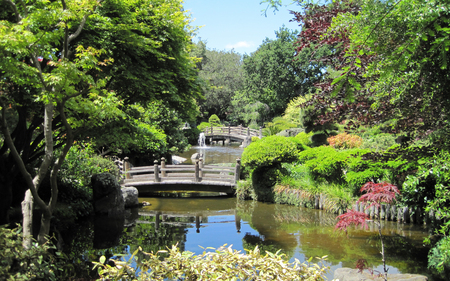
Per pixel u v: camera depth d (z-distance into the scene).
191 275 3.22
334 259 6.14
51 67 6.29
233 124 43.78
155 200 12.33
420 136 4.93
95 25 6.53
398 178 8.38
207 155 24.61
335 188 10.19
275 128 25.75
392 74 3.55
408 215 8.38
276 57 34.59
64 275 5.55
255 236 7.84
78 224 9.02
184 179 13.17
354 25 2.82
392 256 6.18
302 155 11.99
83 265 6.10
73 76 4.29
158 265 3.22
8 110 6.84
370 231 7.84
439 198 4.97
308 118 15.75
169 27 8.06
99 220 9.48
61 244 7.31
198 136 31.67
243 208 10.91
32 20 4.33
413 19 2.44
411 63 3.15
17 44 3.86
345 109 4.97
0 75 4.61
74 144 9.75
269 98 35.81
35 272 3.76
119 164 14.52
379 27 2.52
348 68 2.31
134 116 8.15
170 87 8.03
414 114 4.54
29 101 6.16
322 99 5.18
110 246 7.24
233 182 12.73
